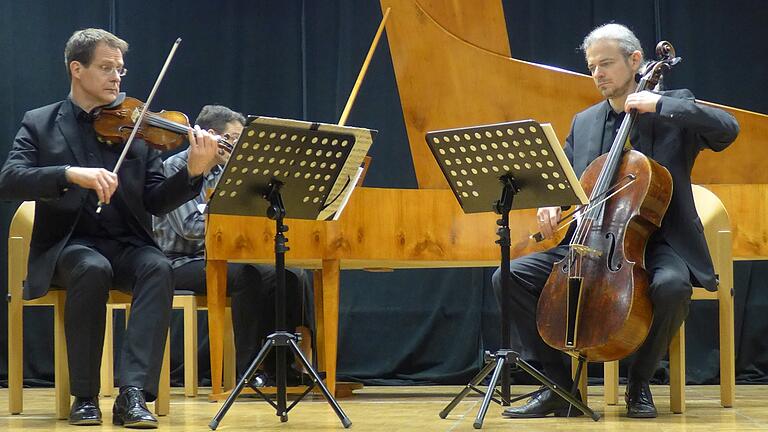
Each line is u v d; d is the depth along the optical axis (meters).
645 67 4.21
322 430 3.63
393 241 4.92
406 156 6.98
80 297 3.85
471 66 5.50
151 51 7.00
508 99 5.47
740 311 6.66
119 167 4.11
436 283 6.91
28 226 4.60
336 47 7.04
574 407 4.05
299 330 5.62
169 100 6.99
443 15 5.52
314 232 4.88
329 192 3.80
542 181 3.71
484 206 3.91
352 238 4.91
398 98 7.00
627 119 4.07
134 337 3.84
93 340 3.87
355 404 4.86
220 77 7.03
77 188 4.09
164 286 3.93
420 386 6.59
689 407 4.59
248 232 4.87
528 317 4.19
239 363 5.39
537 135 3.57
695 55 6.86
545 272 4.20
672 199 4.16
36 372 6.75
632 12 6.89
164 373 4.25
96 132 4.14
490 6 5.53
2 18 6.96
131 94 6.97
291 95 7.03
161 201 4.14
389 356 6.87
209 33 7.04
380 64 7.01
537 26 6.92
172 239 5.68
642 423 3.79
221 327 5.04
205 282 5.51
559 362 4.12
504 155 3.69
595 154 4.39
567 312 3.87
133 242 4.18
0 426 3.87
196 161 4.04
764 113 6.82
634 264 3.86
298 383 5.48
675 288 3.86
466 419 4.00
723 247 4.59
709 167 5.45
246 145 3.51
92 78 4.13
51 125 4.17
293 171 3.68
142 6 7.02
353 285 6.95
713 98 6.84
